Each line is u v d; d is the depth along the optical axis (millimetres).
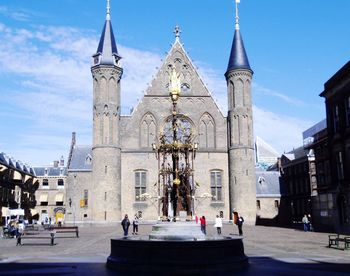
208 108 58531
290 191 76000
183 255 14586
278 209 67188
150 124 57531
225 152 57656
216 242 14914
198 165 56812
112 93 56594
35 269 15672
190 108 58344
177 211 22062
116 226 53219
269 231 41406
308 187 69125
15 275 14172
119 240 15781
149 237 20891
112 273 14398
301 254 20578
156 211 55125
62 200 89562
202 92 58812
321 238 31672
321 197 43875
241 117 56844
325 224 42844
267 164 123312
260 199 67375
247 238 31875
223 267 14672
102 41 58125
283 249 23281
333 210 40812
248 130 56938
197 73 59219
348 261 17656
